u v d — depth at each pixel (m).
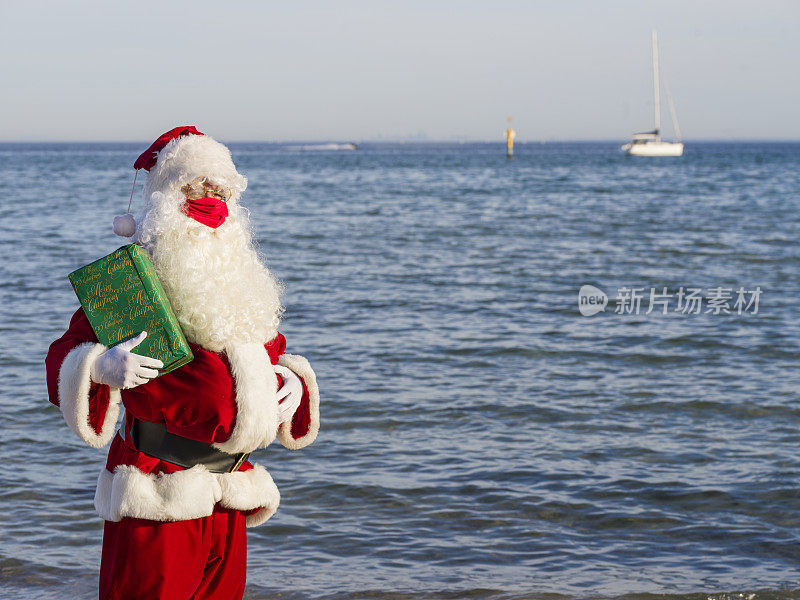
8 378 8.66
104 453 6.50
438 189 49.81
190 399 2.71
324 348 10.32
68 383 2.62
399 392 8.34
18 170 81.81
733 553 4.85
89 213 31.34
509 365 9.53
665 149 127.00
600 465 6.31
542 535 5.10
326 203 38.09
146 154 2.89
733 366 9.53
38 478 5.95
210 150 2.83
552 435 7.04
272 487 3.05
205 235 2.75
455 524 5.27
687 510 5.48
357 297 14.09
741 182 55.84
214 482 2.83
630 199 40.03
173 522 2.77
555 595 4.30
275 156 158.50
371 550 4.88
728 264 18.34
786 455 6.52
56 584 4.39
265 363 2.80
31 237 23.05
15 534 5.00
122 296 2.66
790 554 4.83
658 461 6.40
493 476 6.08
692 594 4.30
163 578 2.74
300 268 17.58
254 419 2.72
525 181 59.34
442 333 11.23
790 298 14.16
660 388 8.55
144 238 2.76
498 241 22.75
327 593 4.35
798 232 24.52
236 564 2.99
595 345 10.52
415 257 19.41
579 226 26.86
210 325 2.70
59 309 12.68
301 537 5.06
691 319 12.28
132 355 2.58
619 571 4.61
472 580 4.50
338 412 7.64
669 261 18.81
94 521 5.23
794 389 8.48
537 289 15.01
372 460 6.41
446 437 6.98
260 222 28.33
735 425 7.32
